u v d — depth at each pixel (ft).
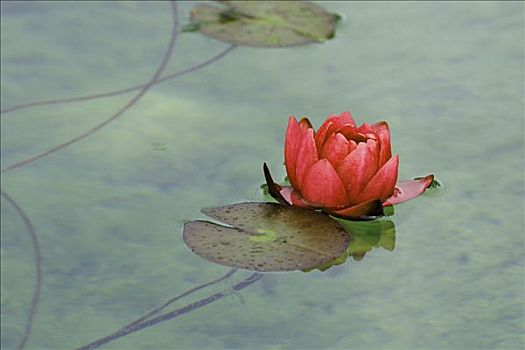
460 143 10.13
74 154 10.20
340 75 10.46
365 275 9.71
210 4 10.91
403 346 9.51
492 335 9.53
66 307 9.70
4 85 10.50
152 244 9.86
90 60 10.62
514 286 9.66
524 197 9.93
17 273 9.80
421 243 9.80
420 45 10.59
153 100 10.39
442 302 9.62
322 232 9.76
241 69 10.53
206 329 9.59
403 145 10.12
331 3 10.89
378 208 9.78
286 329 9.57
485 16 10.75
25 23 10.82
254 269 9.64
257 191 9.98
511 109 10.26
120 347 9.56
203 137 10.23
